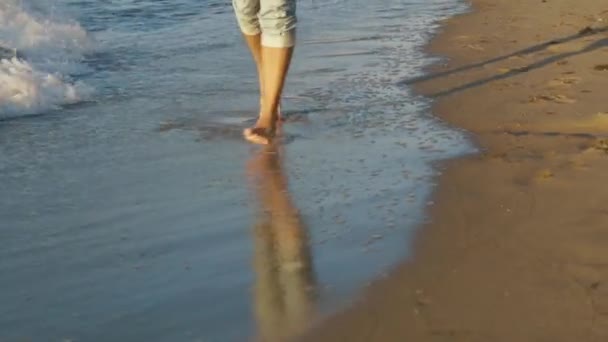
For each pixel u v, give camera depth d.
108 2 8.41
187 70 5.65
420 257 2.57
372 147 3.77
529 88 4.76
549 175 3.23
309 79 5.23
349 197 3.13
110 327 2.25
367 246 2.67
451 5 8.67
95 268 2.62
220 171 3.52
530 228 2.74
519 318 2.17
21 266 2.66
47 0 7.72
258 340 2.13
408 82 5.10
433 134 3.93
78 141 4.04
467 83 4.99
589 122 3.98
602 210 2.85
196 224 2.95
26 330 2.26
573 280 2.36
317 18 7.86
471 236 2.71
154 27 7.38
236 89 5.08
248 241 2.78
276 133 4.02
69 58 5.93
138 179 3.46
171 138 4.05
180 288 2.45
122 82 5.32
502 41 6.40
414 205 3.01
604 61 5.39
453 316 2.20
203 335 2.17
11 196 3.29
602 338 2.05
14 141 4.05
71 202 3.21
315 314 2.24
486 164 3.44
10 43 5.98
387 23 7.53
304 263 2.58
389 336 2.11
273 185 3.32
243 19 3.99
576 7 8.08
